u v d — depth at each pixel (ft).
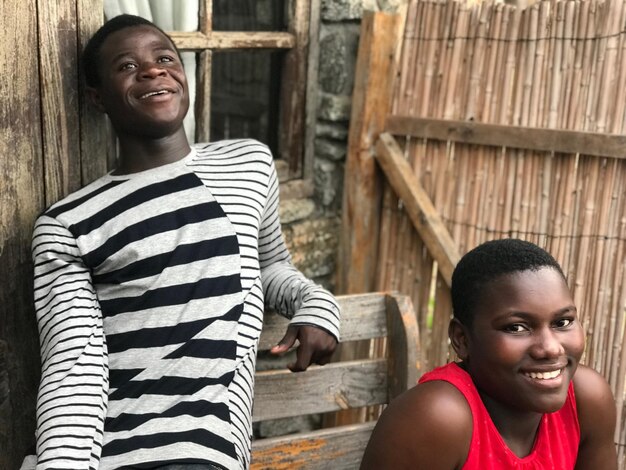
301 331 5.64
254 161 5.91
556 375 4.39
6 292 5.57
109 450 4.66
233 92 11.51
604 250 7.52
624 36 7.11
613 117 7.25
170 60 5.61
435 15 7.93
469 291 4.54
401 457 4.54
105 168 6.16
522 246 4.54
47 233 5.23
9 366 5.66
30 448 5.18
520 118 7.67
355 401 6.46
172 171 5.60
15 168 5.49
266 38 7.90
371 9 8.25
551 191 7.66
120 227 5.28
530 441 4.77
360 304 6.39
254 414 6.12
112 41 5.46
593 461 5.13
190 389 4.93
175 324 5.15
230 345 5.18
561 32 7.38
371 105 8.13
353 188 8.39
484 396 4.70
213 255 5.33
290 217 8.43
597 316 7.63
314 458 6.25
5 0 5.24
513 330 4.39
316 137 8.77
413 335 6.28
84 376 4.84
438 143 8.10
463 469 4.58
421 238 8.25
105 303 5.30
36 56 5.48
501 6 7.62
